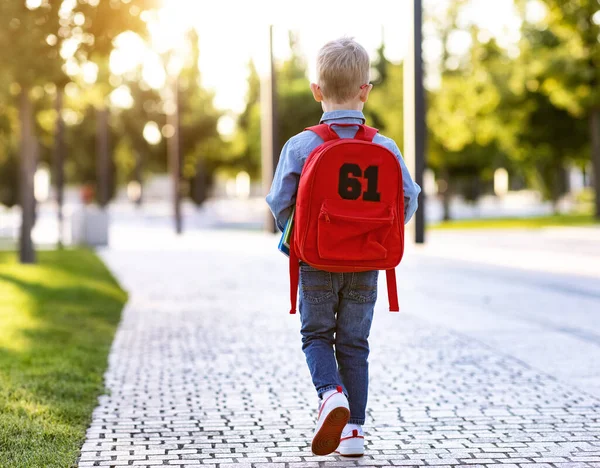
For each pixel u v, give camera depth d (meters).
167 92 57.62
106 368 6.61
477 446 4.40
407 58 13.26
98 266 16.06
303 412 5.20
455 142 38.31
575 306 10.11
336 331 4.04
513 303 10.41
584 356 6.96
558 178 45.25
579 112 33.25
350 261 3.66
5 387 5.48
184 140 58.22
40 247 23.62
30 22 13.59
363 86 3.85
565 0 31.16
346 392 4.02
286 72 53.47
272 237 27.78
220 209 54.28
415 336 7.95
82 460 4.15
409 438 4.57
